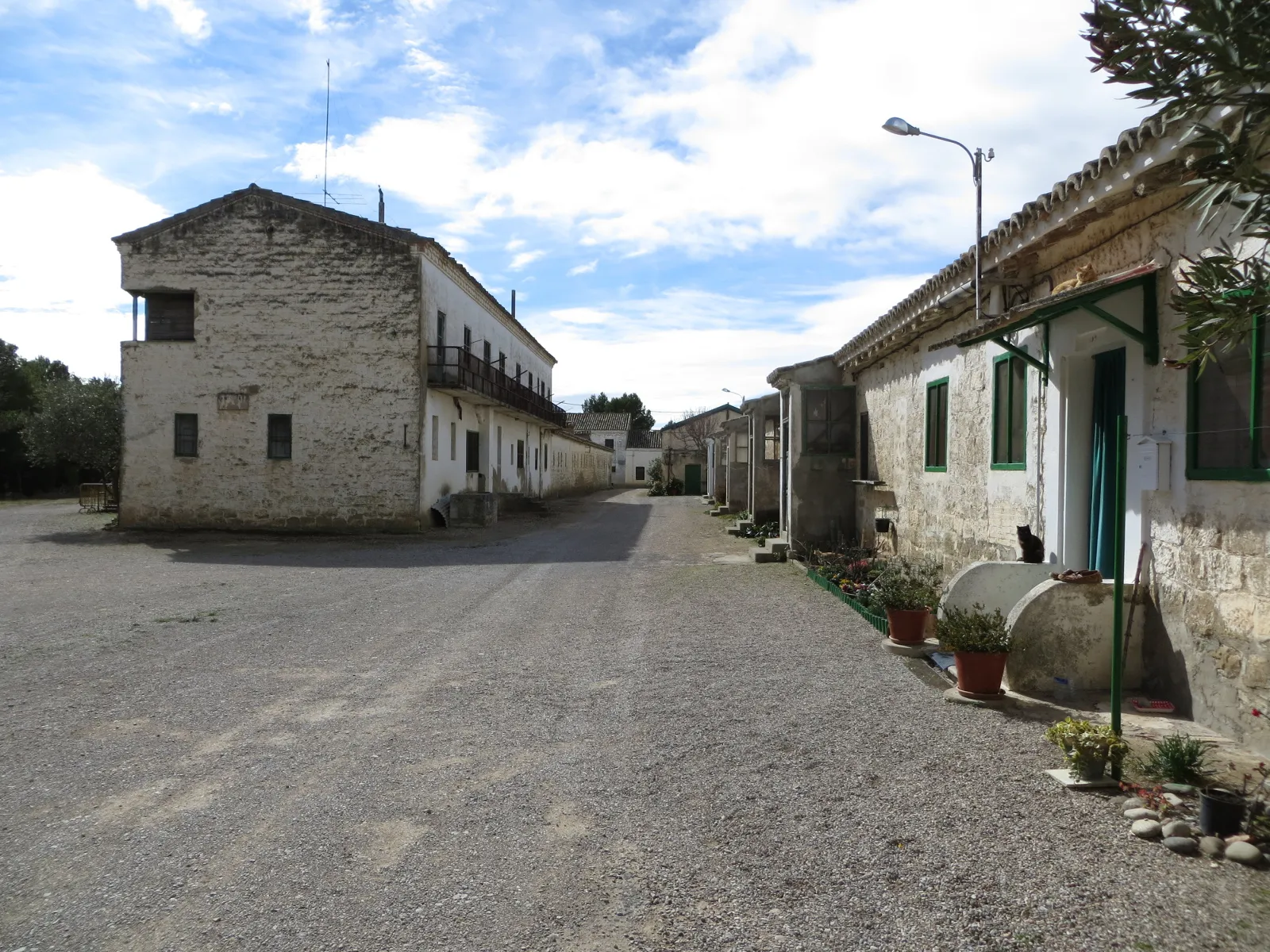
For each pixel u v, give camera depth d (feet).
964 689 17.26
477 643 24.80
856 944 8.80
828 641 23.91
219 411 66.49
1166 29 6.65
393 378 65.98
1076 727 12.77
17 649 24.08
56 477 137.39
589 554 50.24
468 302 81.76
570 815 12.34
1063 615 17.43
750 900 9.79
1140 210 17.43
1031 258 22.54
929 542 31.76
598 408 276.41
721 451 104.42
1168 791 12.18
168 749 15.51
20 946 9.09
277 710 17.98
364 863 10.91
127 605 32.09
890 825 11.58
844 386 44.32
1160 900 9.43
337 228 66.03
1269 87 7.16
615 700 18.43
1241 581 14.19
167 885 10.41
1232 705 14.39
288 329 66.28
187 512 66.64
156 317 67.82
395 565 45.37
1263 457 13.66
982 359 26.63
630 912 9.59
